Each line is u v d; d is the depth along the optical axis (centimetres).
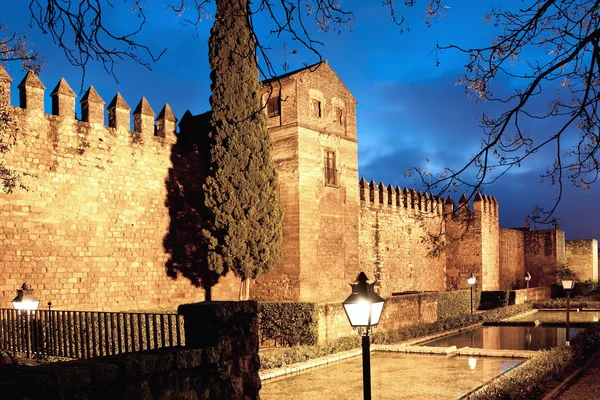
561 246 4888
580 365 1439
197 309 740
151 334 1606
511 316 3147
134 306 2072
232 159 2119
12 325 1349
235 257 2097
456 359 1672
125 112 2117
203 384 698
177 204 2266
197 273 2302
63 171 1898
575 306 3625
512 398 1011
